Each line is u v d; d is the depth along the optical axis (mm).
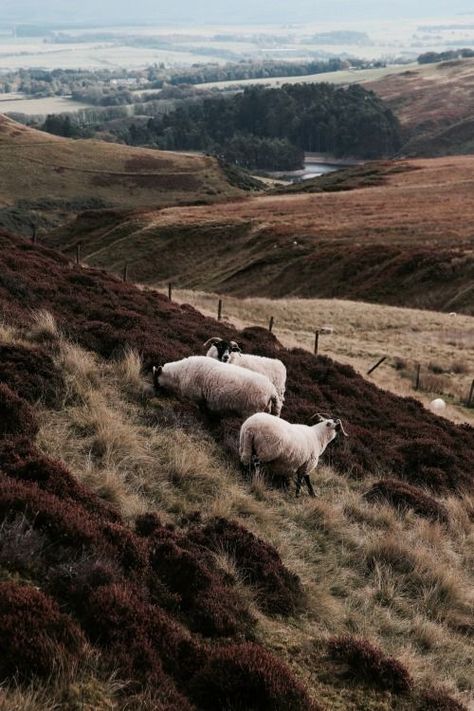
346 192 100938
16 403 9469
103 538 6652
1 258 20703
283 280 62719
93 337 14562
